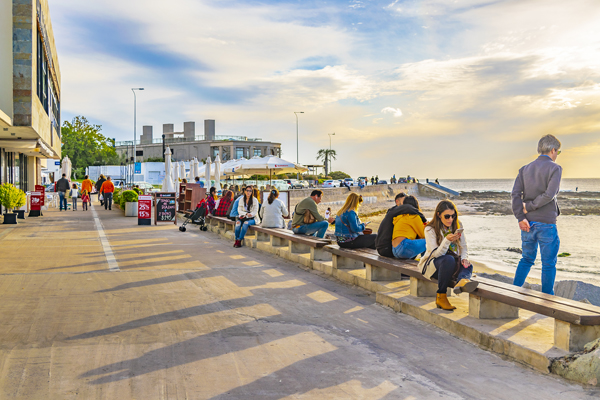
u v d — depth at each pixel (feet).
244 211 39.14
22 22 47.16
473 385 12.27
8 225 56.34
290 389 11.98
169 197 60.34
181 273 27.50
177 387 12.00
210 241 43.47
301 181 252.83
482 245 89.25
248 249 38.04
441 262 17.80
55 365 13.33
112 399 11.25
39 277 25.77
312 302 21.02
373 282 23.18
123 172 291.17
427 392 11.86
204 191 67.51
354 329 17.11
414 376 12.87
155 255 34.40
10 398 11.19
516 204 20.10
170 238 45.62
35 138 59.41
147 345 15.14
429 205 252.42
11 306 19.62
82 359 13.83
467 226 137.39
